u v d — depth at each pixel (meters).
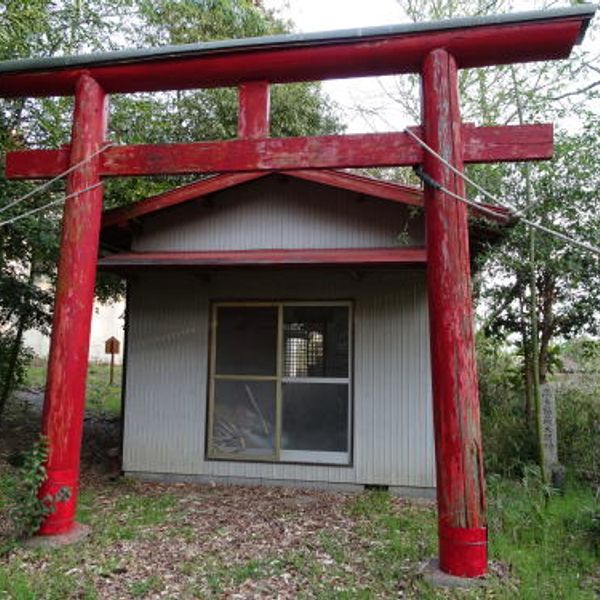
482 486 3.54
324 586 3.46
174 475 6.30
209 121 11.55
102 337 20.39
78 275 4.28
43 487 4.11
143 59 4.32
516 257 6.07
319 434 6.09
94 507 5.11
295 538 4.35
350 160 4.05
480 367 8.37
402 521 4.78
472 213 5.42
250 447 6.21
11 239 7.04
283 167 4.16
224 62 4.26
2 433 8.05
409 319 5.96
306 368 6.18
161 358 6.46
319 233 6.33
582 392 7.75
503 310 6.92
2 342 7.94
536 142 3.79
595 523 4.22
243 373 6.31
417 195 5.63
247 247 6.47
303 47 4.09
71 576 3.54
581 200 5.56
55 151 4.55
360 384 6.00
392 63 4.04
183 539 4.29
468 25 3.80
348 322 6.12
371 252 5.65
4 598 3.20
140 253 6.45
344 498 5.61
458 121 3.86
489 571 3.57
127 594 3.33
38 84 4.58
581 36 3.81
